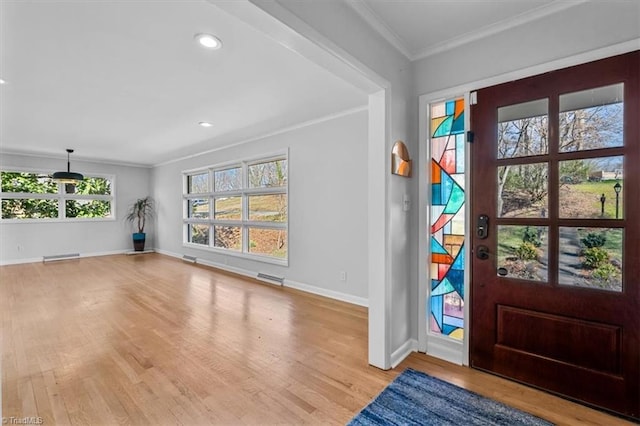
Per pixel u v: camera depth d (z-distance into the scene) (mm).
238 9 1405
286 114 3951
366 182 3721
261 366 2340
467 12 1992
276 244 5020
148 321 3234
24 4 1796
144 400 1937
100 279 5094
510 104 2113
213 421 1764
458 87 2328
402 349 2465
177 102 3457
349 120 3867
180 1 1803
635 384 1723
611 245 1790
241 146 5500
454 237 2430
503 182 2152
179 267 6129
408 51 2439
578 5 1863
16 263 6395
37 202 6707
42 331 2953
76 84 2945
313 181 4312
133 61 2512
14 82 2887
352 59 1914
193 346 2664
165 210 7766
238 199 5746
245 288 4570
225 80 2883
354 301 3857
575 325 1896
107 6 1833
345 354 2529
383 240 2275
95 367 2312
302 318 3342
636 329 1722
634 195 1719
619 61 1756
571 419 1754
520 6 1940
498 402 1903
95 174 7434
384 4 1912
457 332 2416
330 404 1906
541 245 2014
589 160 1851
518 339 2096
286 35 1599
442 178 2486
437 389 2041
